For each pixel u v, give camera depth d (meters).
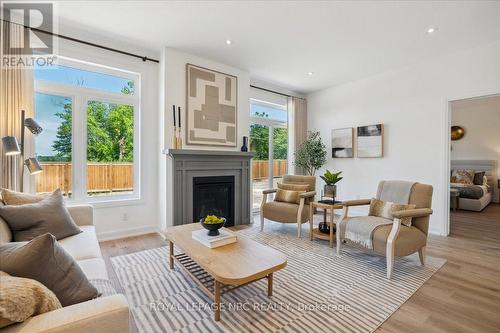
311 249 3.04
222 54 3.69
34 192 2.84
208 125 3.85
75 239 2.01
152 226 3.72
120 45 3.38
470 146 6.71
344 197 4.96
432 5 2.50
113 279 2.23
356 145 4.77
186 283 2.16
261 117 5.03
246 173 4.24
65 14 2.71
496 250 3.03
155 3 2.52
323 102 5.36
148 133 3.67
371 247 2.46
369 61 3.91
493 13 2.63
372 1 2.45
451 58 3.61
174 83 3.54
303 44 3.36
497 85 3.22
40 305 0.84
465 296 2.00
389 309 1.82
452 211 5.41
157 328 1.60
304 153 5.09
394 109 4.24
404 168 4.12
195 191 3.67
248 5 2.54
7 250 0.99
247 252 1.94
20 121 2.65
